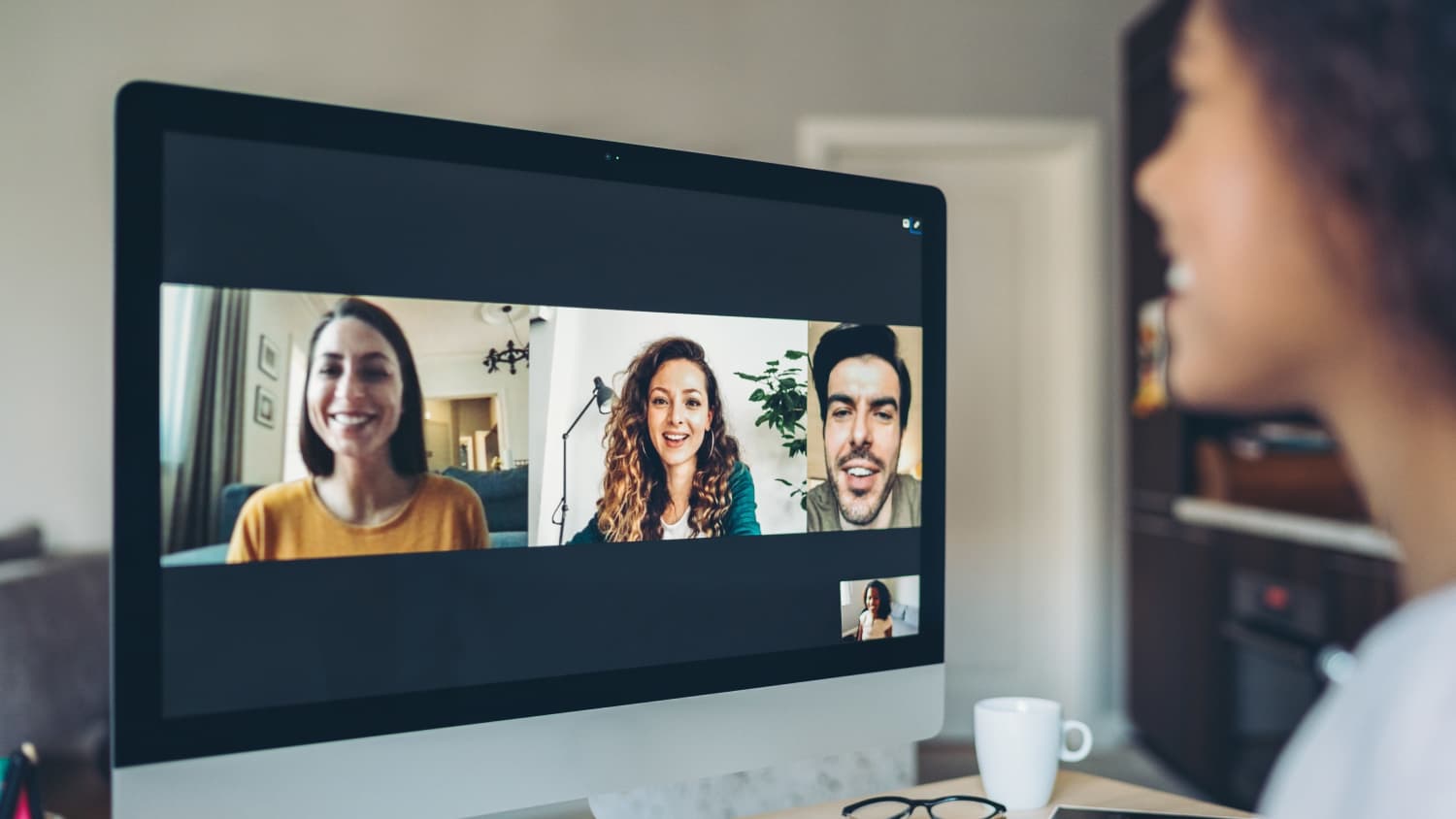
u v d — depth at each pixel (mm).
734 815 1054
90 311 3281
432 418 750
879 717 933
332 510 718
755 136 3494
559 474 792
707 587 853
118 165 662
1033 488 3688
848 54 3529
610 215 816
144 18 3250
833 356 913
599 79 3424
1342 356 217
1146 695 3334
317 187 718
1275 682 2461
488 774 769
